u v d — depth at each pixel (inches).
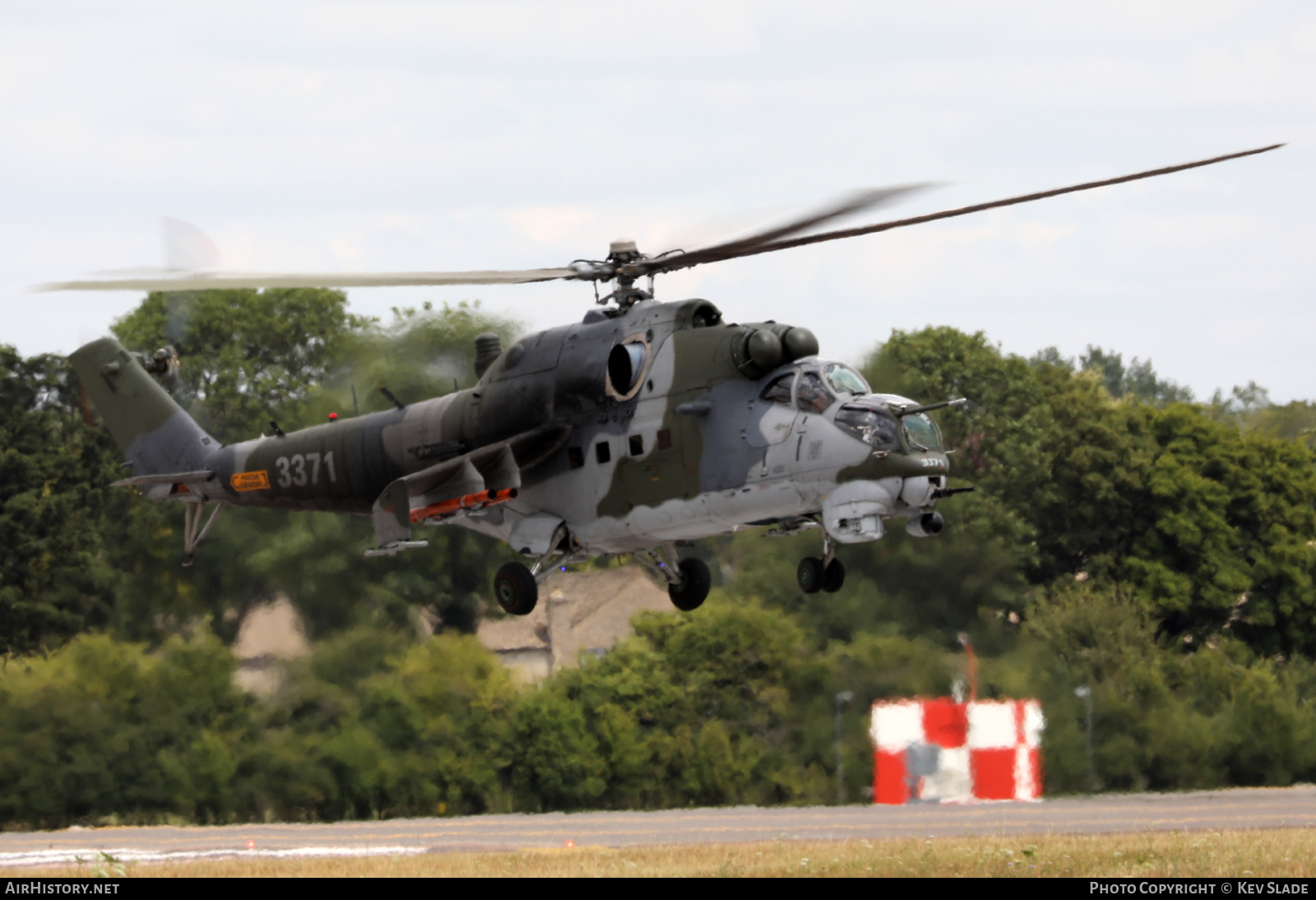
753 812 3969.0
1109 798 4630.9
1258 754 5285.4
